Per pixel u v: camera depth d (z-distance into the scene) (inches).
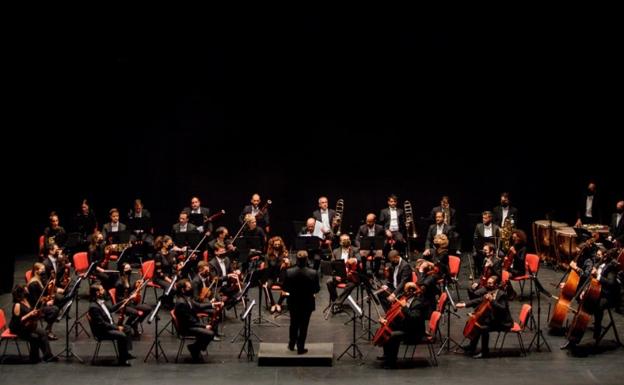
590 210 789.9
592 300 544.4
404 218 821.2
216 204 857.5
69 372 518.9
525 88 841.5
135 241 753.6
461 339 582.9
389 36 836.0
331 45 839.1
